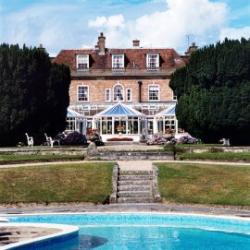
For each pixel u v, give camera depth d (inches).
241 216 922.7
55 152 1660.9
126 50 2970.0
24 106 1945.1
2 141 1962.4
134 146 2094.0
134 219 952.3
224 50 1893.5
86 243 771.4
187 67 2053.4
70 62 2942.9
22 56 1953.7
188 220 935.0
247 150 1662.2
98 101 2869.1
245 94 1827.0
